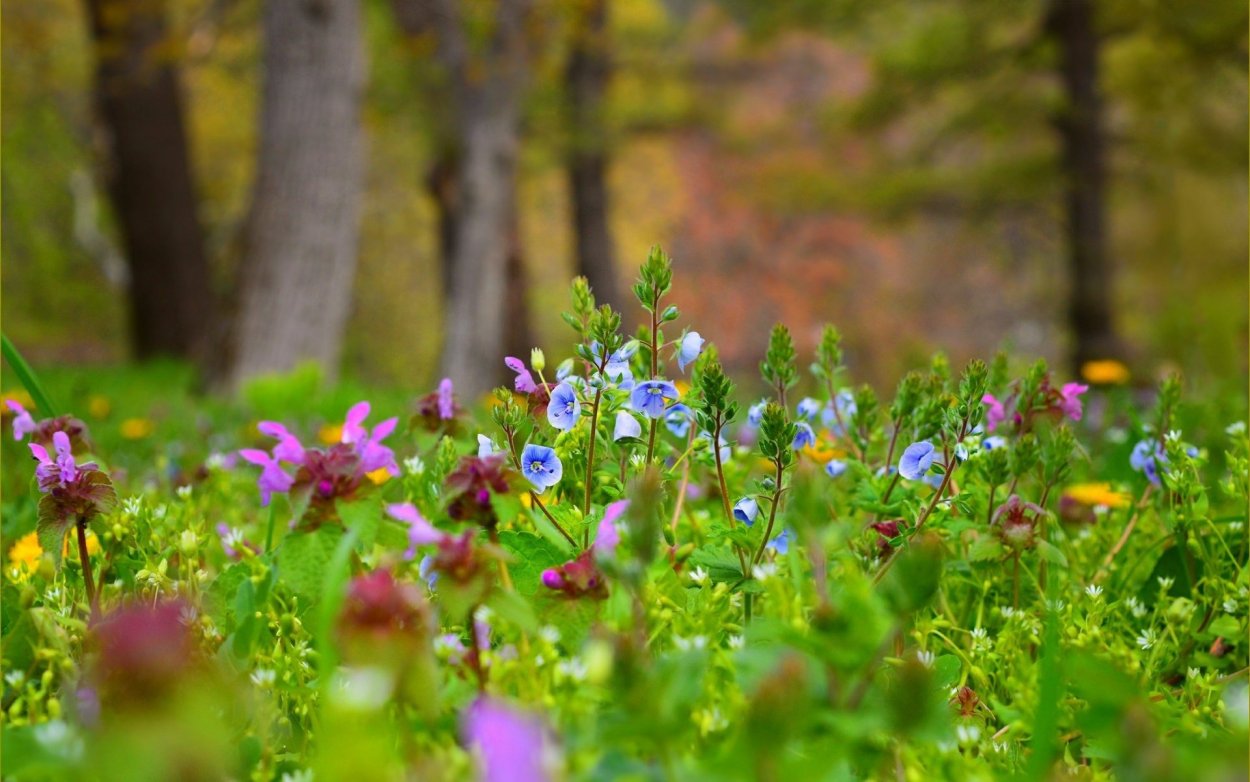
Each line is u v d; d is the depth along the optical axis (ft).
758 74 76.38
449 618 5.52
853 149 71.05
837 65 103.81
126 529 6.30
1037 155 55.52
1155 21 50.85
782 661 3.57
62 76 57.06
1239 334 30.63
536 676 4.70
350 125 36.78
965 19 55.67
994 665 5.90
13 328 82.99
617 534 5.13
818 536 4.58
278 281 35.45
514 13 52.06
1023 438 6.81
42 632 5.08
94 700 3.94
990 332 108.06
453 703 4.41
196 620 5.07
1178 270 57.00
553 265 103.91
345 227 36.73
